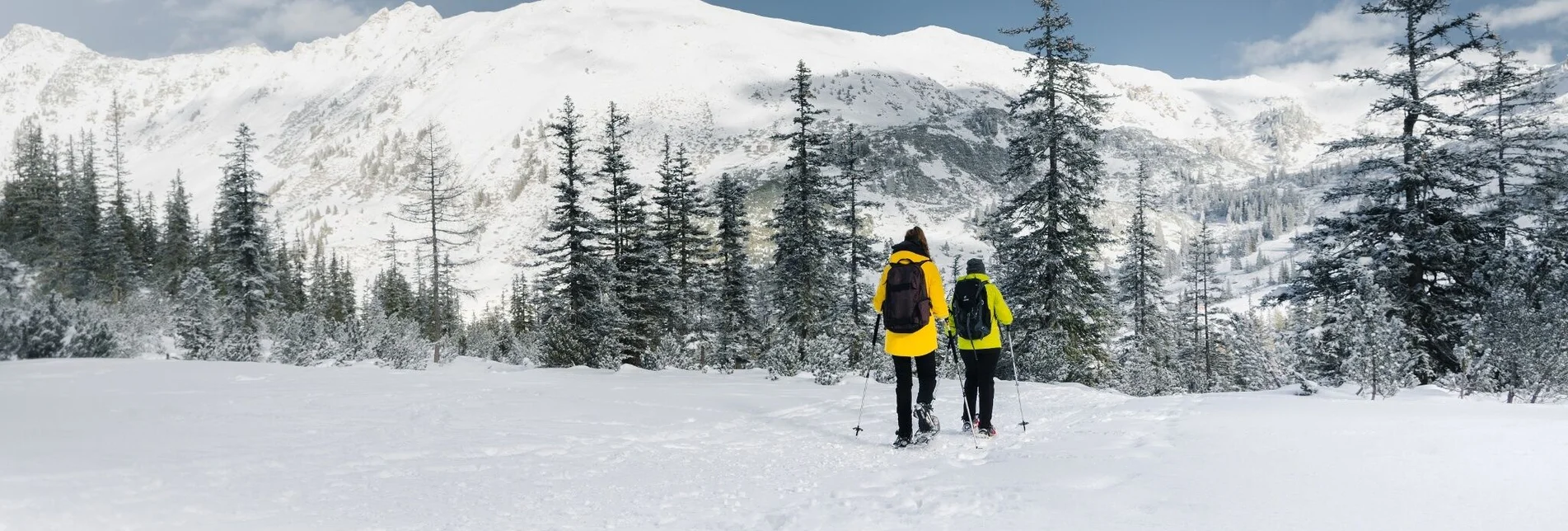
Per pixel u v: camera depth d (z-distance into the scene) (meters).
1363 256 23.22
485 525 3.34
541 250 37.41
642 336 37.12
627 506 3.76
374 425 6.58
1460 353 12.65
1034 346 26.27
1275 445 4.97
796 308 36.88
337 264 84.88
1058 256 27.91
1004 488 3.93
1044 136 27.41
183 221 65.75
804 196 36.31
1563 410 7.06
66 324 18.02
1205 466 4.34
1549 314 12.15
